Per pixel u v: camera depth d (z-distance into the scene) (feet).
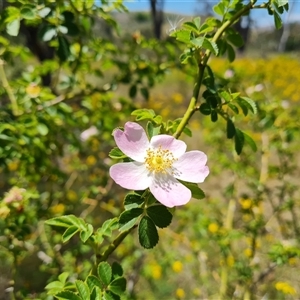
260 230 1.02
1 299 0.88
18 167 0.94
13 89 0.86
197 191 0.40
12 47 0.84
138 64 0.95
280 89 3.22
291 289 0.98
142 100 2.22
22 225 0.65
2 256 0.73
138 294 1.12
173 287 1.22
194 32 0.48
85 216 1.05
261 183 1.07
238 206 1.20
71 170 1.24
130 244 1.08
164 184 0.39
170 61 0.94
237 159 1.17
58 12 0.67
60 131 0.90
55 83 0.89
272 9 0.45
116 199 1.17
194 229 1.06
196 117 2.39
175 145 0.41
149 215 0.37
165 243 1.19
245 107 0.49
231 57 0.56
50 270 0.91
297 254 0.81
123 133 0.41
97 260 0.43
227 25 0.48
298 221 1.23
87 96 0.94
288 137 1.08
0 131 0.65
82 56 0.89
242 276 0.90
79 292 0.38
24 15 0.64
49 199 0.94
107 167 1.22
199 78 0.47
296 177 1.40
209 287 1.14
